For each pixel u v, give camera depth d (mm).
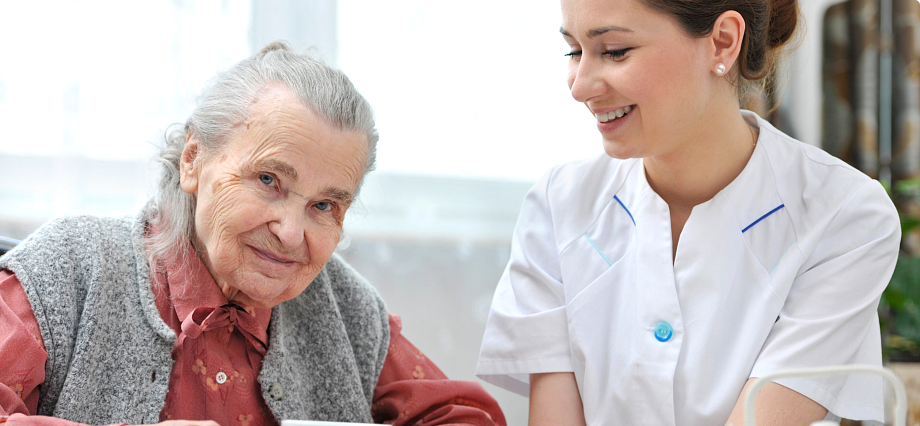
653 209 1253
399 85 2184
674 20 1062
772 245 1196
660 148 1143
